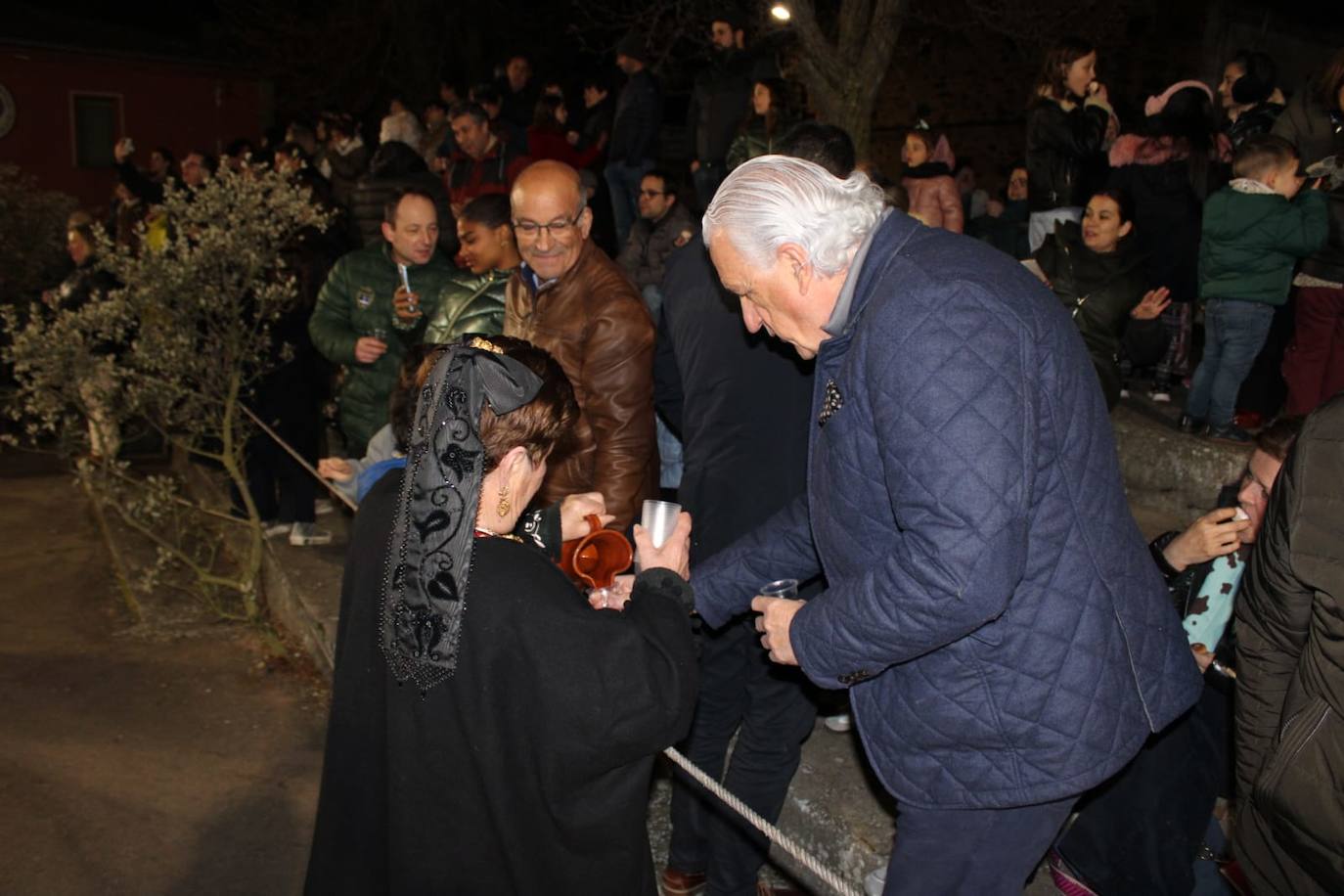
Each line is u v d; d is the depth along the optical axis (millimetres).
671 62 11750
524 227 3021
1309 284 4910
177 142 20844
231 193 4984
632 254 6508
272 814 3838
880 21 5734
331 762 1836
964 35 12289
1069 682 1825
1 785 3973
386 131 8812
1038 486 1785
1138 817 2490
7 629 5391
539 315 3158
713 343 2748
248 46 20938
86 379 5094
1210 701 2484
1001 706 1843
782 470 2752
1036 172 5555
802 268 1877
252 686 4773
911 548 1726
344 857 1818
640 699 1646
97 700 4645
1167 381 5789
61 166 19891
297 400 5473
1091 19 10188
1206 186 5727
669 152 14195
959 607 1685
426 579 1651
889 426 1735
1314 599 1729
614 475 3041
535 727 1647
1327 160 4801
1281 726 1817
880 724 1988
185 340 4996
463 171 7723
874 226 1883
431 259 4402
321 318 4574
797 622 1977
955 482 1666
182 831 3730
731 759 2957
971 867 1966
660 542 2090
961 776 1905
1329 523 1685
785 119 6371
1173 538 2633
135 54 20062
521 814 1673
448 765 1680
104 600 5773
